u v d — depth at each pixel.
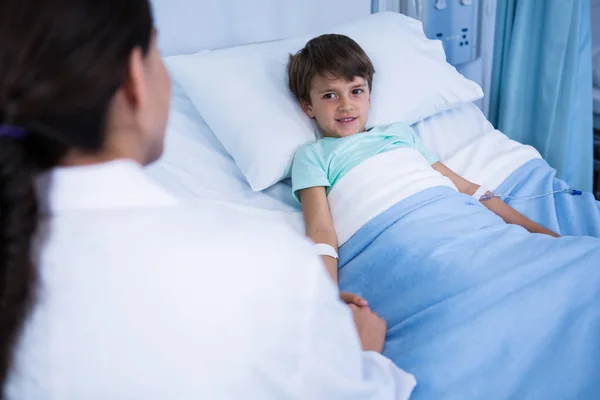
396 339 0.93
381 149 1.33
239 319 0.47
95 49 0.41
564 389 0.81
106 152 0.49
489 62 2.16
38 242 0.46
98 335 0.46
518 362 0.85
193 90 1.44
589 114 1.92
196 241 0.48
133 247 0.47
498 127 2.07
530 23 1.86
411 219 1.17
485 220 1.19
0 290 0.43
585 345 0.86
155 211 0.49
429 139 1.63
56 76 0.40
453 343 0.87
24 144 0.43
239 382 0.48
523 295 0.93
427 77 1.61
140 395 0.47
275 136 1.38
